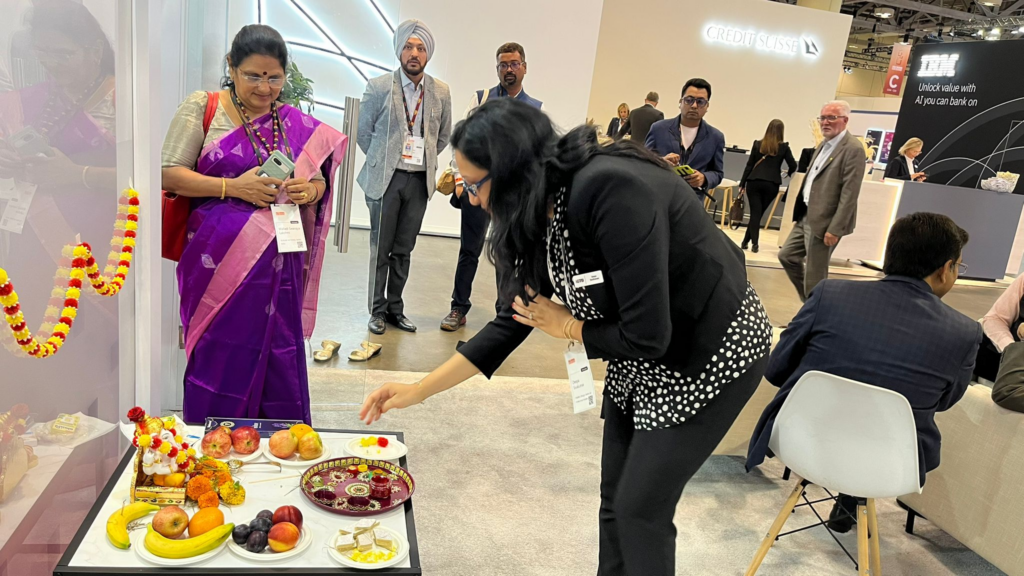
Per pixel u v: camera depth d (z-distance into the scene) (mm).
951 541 2564
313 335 2875
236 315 2047
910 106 9258
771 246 8883
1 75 1062
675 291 1396
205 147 1980
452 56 7191
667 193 1344
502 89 4156
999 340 2562
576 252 1399
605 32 9289
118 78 1568
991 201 7844
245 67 1925
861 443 1886
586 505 2521
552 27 7355
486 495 2512
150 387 1881
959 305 6867
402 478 1581
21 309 1192
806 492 2811
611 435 1702
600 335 1402
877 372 1978
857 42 18609
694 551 2311
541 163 1320
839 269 7855
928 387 1953
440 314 4672
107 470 1682
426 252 6578
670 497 1484
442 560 2100
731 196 10023
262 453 1613
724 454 2840
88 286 1465
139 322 1836
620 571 1673
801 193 4941
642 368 1500
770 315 5738
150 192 1767
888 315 1987
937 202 7840
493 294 5426
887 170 8539
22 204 1151
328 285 2842
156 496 1355
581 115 7715
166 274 2455
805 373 1907
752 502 2695
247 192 1979
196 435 1682
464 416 3193
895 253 2033
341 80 2559
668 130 4094
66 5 1261
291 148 2070
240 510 1391
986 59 8367
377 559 1270
